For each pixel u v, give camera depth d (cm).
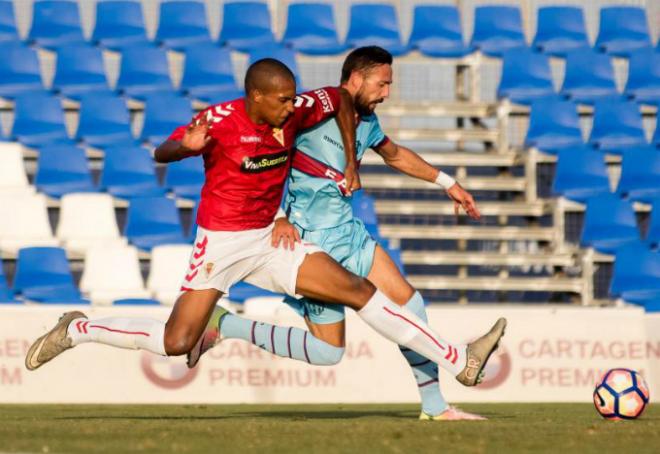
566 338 2748
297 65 4294
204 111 1420
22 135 4041
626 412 1744
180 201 3869
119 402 2667
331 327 1584
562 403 2672
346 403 2691
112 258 3400
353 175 1566
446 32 4412
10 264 3591
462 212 3997
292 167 1616
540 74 4275
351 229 1628
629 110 4153
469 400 2739
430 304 3709
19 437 1231
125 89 4206
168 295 3269
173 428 1384
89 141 4044
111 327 1523
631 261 3556
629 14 4531
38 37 4403
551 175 4116
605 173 3925
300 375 2702
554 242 3897
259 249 1483
